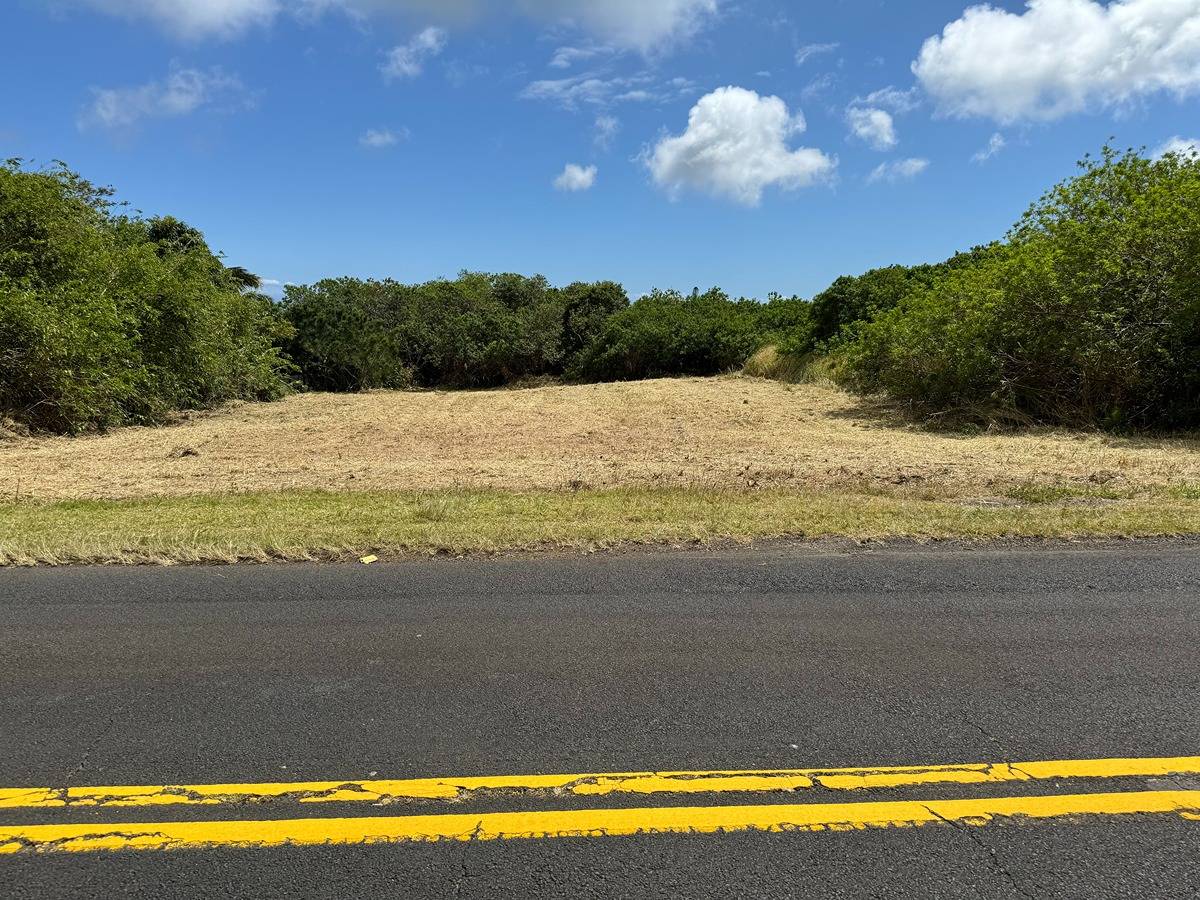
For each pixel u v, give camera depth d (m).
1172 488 8.59
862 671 4.06
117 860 2.63
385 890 2.47
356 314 40.06
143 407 18.12
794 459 11.65
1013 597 5.21
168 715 3.66
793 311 35.16
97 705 3.77
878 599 5.20
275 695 3.85
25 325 14.88
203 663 4.24
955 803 2.91
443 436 15.16
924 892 2.44
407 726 3.53
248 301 25.45
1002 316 14.79
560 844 2.69
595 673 4.07
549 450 13.26
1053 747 3.30
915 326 16.56
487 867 2.58
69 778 3.14
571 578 5.73
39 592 5.50
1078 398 14.16
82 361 16.02
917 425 15.34
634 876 2.52
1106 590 5.32
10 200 16.61
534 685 3.94
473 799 2.96
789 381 25.27
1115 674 3.99
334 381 38.53
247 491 9.48
